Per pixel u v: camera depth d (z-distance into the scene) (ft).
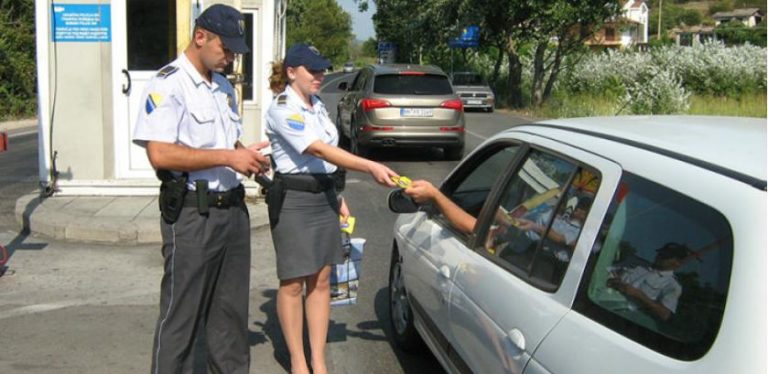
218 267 13.01
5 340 16.89
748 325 6.82
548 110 94.32
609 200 9.30
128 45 27.94
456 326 12.35
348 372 15.90
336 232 14.71
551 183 10.95
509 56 107.14
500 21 105.50
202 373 15.58
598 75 108.68
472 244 12.61
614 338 8.28
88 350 16.47
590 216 9.52
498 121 82.17
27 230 26.25
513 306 10.23
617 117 12.43
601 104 90.99
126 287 20.66
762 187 7.47
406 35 133.59
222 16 12.26
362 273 22.90
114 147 28.40
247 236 13.25
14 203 31.91
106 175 28.55
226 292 13.28
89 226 24.77
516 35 105.19
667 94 82.69
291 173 14.24
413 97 43.73
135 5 27.81
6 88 78.38
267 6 29.81
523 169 12.08
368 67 48.34
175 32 27.96
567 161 10.73
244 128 30.37
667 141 9.44
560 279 9.63
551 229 10.37
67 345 16.70
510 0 99.50
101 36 27.76
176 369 12.77
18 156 47.98
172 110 12.08
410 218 16.63
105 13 27.63
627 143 9.82
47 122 28.02
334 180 14.53
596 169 9.87
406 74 44.62
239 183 13.03
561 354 8.79
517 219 11.49
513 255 11.16
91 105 28.12
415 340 16.42
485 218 12.53
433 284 13.74
